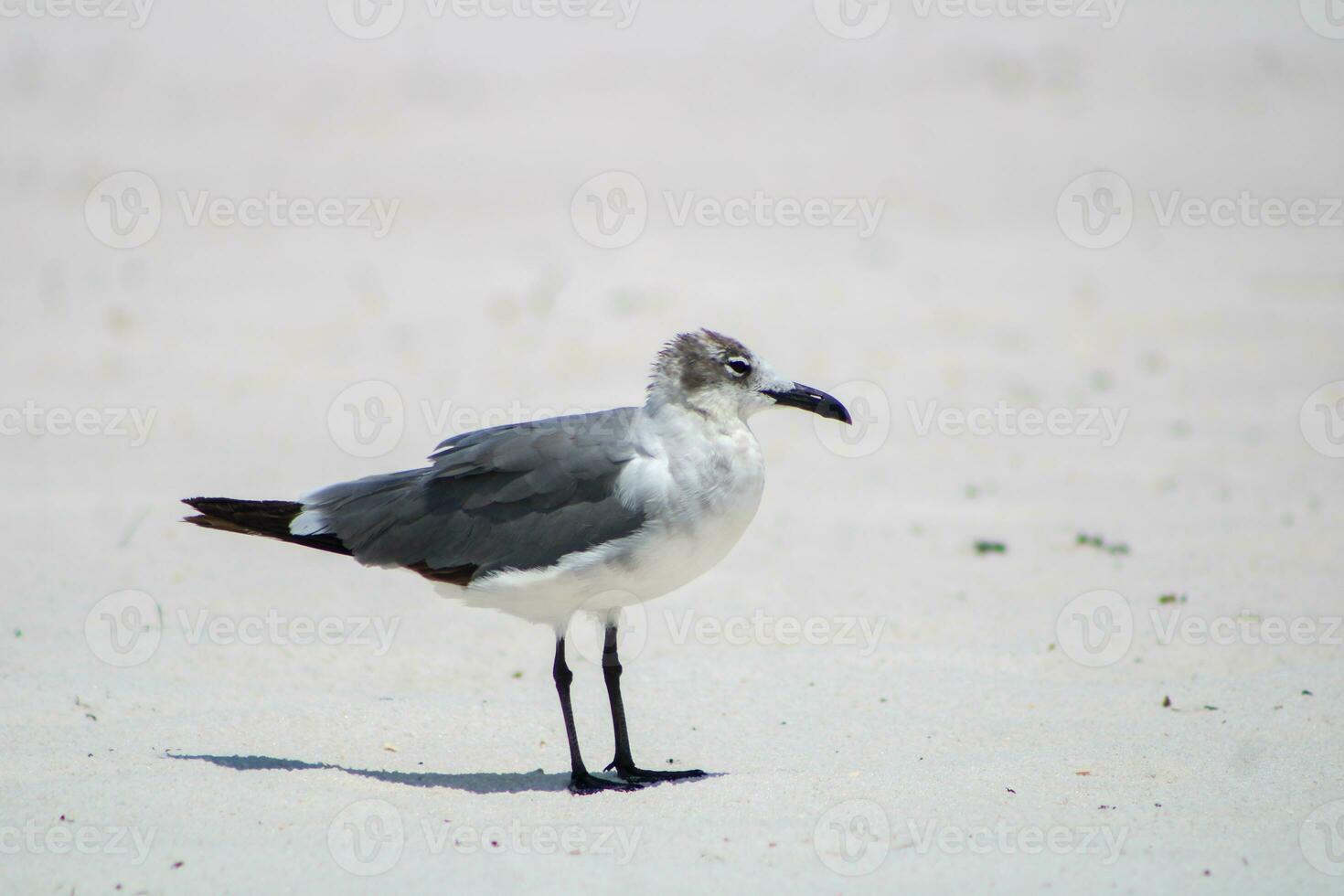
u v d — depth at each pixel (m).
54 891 7.13
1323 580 12.68
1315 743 9.24
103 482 16.03
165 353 21.72
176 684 10.48
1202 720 9.76
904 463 17.09
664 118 34.56
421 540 8.98
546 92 36.47
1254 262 26.11
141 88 37.50
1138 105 34.69
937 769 8.88
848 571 13.36
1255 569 13.05
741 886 7.24
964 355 21.30
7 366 21.03
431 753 9.31
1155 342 21.97
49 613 11.98
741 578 13.23
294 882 7.25
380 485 9.23
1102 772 8.83
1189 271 25.75
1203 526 14.42
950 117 34.12
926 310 23.56
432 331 22.58
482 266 26.00
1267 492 15.52
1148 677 10.66
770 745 9.47
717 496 8.85
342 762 9.08
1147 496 15.52
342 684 10.64
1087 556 13.62
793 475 16.86
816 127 33.78
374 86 37.25
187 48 40.25
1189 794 8.45
